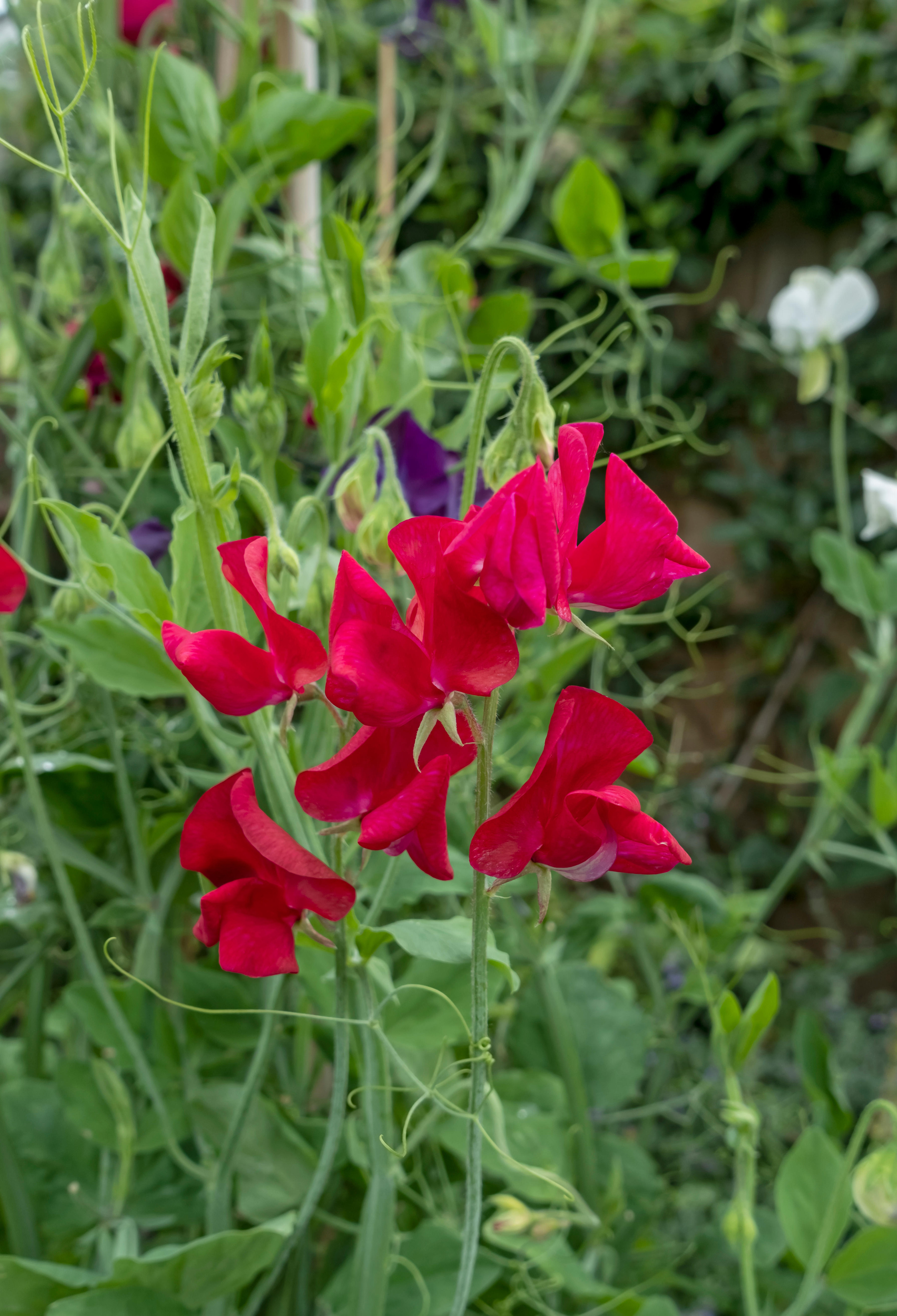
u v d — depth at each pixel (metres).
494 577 0.33
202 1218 0.58
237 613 0.42
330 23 0.74
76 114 0.65
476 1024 0.38
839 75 1.43
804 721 1.57
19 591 0.46
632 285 0.77
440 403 1.04
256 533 0.56
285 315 0.66
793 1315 0.55
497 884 0.36
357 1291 0.47
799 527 1.53
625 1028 0.70
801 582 1.58
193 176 0.54
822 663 1.58
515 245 0.74
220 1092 0.57
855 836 1.36
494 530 0.33
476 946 0.37
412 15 0.85
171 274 0.62
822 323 0.92
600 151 1.50
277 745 0.45
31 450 0.48
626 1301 0.57
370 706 0.33
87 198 0.38
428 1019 0.50
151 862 0.63
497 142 1.51
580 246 0.74
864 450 1.52
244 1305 0.56
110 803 0.62
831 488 1.54
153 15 0.71
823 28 1.46
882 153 1.42
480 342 0.69
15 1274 0.47
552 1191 0.58
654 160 1.52
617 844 0.36
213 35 0.78
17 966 0.74
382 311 0.57
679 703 1.62
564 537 0.34
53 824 0.62
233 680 0.36
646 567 0.36
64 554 0.50
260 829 0.36
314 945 0.42
